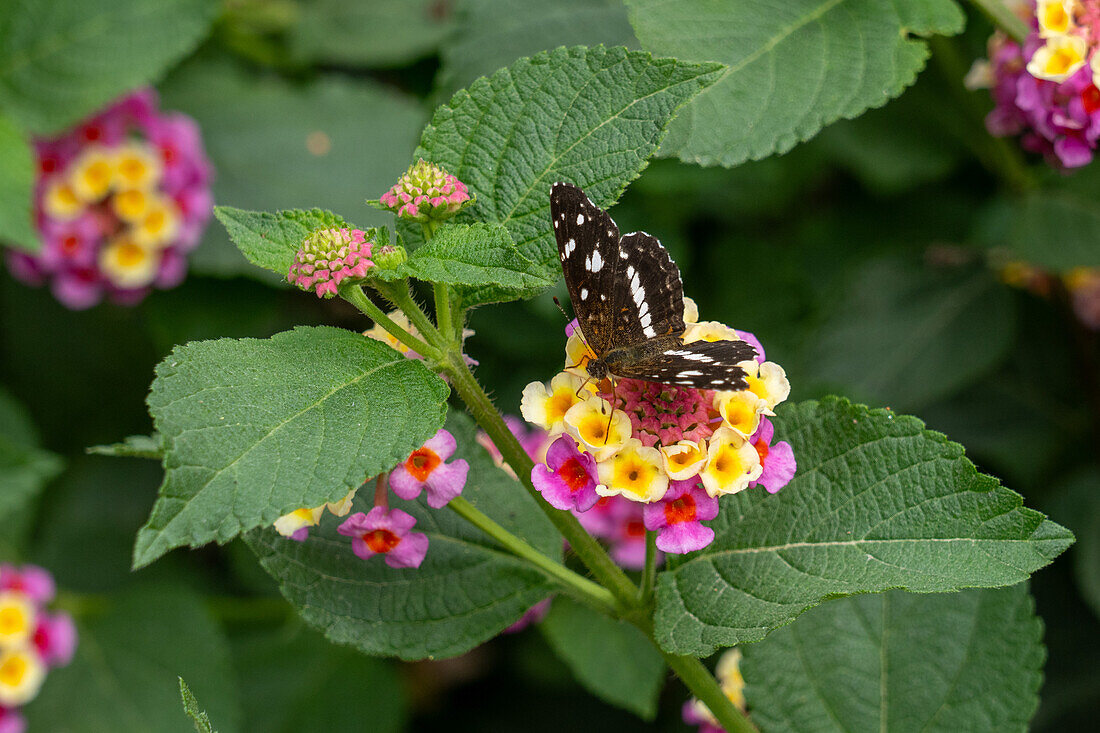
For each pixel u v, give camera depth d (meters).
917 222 0.69
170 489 0.46
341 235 0.48
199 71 0.70
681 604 0.49
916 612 0.51
